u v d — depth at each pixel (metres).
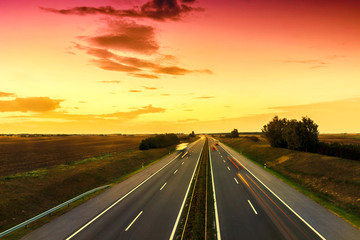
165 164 40.22
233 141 95.31
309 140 38.16
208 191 21.52
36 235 13.02
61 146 86.56
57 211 17.03
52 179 24.86
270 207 17.08
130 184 25.45
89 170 30.19
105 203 18.75
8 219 15.74
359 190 19.12
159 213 16.12
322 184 22.91
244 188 22.62
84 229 13.67
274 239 12.02
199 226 13.64
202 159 44.50
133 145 88.00
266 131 51.69
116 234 12.89
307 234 12.59
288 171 30.75
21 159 46.88
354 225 13.83
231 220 14.60
